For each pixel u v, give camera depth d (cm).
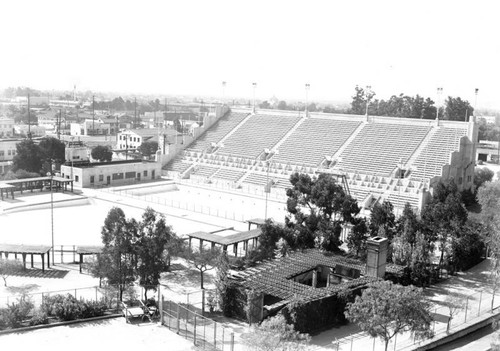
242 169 13688
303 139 14200
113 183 13350
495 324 5072
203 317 4778
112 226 5419
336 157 12988
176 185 13400
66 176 13050
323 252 6650
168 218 9750
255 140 14850
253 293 5038
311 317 5091
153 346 4569
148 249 5375
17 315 4912
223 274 5481
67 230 8619
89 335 4772
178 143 15412
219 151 14838
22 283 6044
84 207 10725
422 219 7225
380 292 4269
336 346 4716
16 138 18175
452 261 7131
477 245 7512
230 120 16238
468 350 4966
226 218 9869
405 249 6600
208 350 4444
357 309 4378
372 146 12962
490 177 14000
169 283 6238
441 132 12544
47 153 13850
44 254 6594
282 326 4009
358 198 11094
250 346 4016
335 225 6825
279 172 13050
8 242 7744
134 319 5162
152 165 14312
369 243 5922
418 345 4888
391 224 7050
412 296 4238
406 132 13038
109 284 5503
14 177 12231
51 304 5144
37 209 10375
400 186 11206
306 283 6359
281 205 11181
